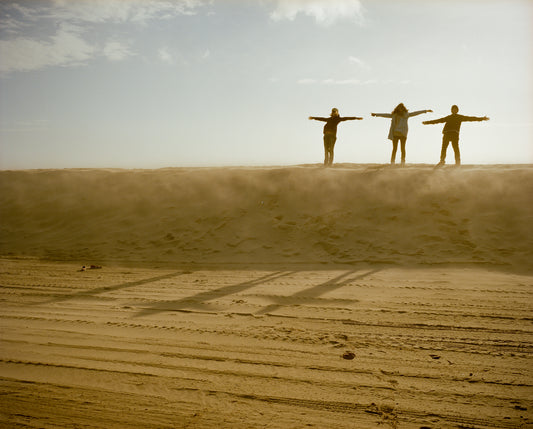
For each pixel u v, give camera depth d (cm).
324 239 915
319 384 385
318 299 614
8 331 534
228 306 598
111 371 419
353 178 1139
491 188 991
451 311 549
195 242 977
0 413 354
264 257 872
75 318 572
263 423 329
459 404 348
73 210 1266
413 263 777
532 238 806
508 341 459
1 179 1581
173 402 362
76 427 331
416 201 995
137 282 747
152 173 1451
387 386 379
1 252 1045
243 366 421
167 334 506
